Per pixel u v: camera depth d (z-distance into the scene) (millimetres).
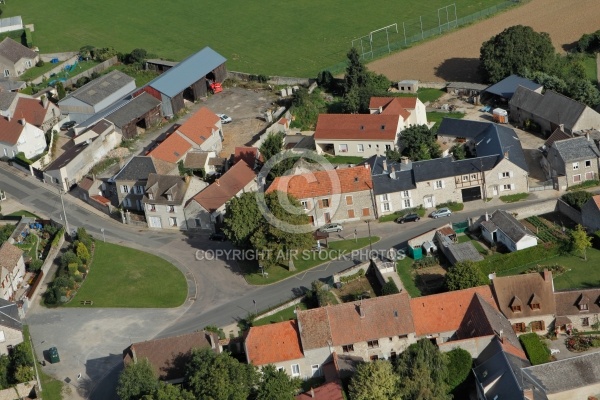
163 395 160875
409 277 196250
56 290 197875
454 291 179125
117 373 179250
